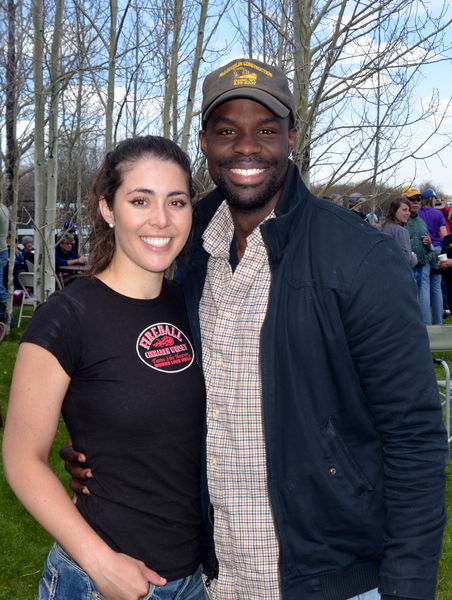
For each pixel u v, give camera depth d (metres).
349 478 1.65
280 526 1.66
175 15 4.69
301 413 1.64
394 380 1.58
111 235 1.86
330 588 1.66
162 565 1.72
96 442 1.70
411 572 1.57
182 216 1.80
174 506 1.75
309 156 4.06
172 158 1.79
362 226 1.67
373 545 1.68
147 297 1.81
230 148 1.80
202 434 1.78
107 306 1.73
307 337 1.63
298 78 3.97
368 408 1.67
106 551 1.58
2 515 4.18
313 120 4.02
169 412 1.72
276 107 1.74
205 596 1.88
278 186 1.82
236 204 1.82
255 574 1.70
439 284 10.12
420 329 1.59
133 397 1.68
